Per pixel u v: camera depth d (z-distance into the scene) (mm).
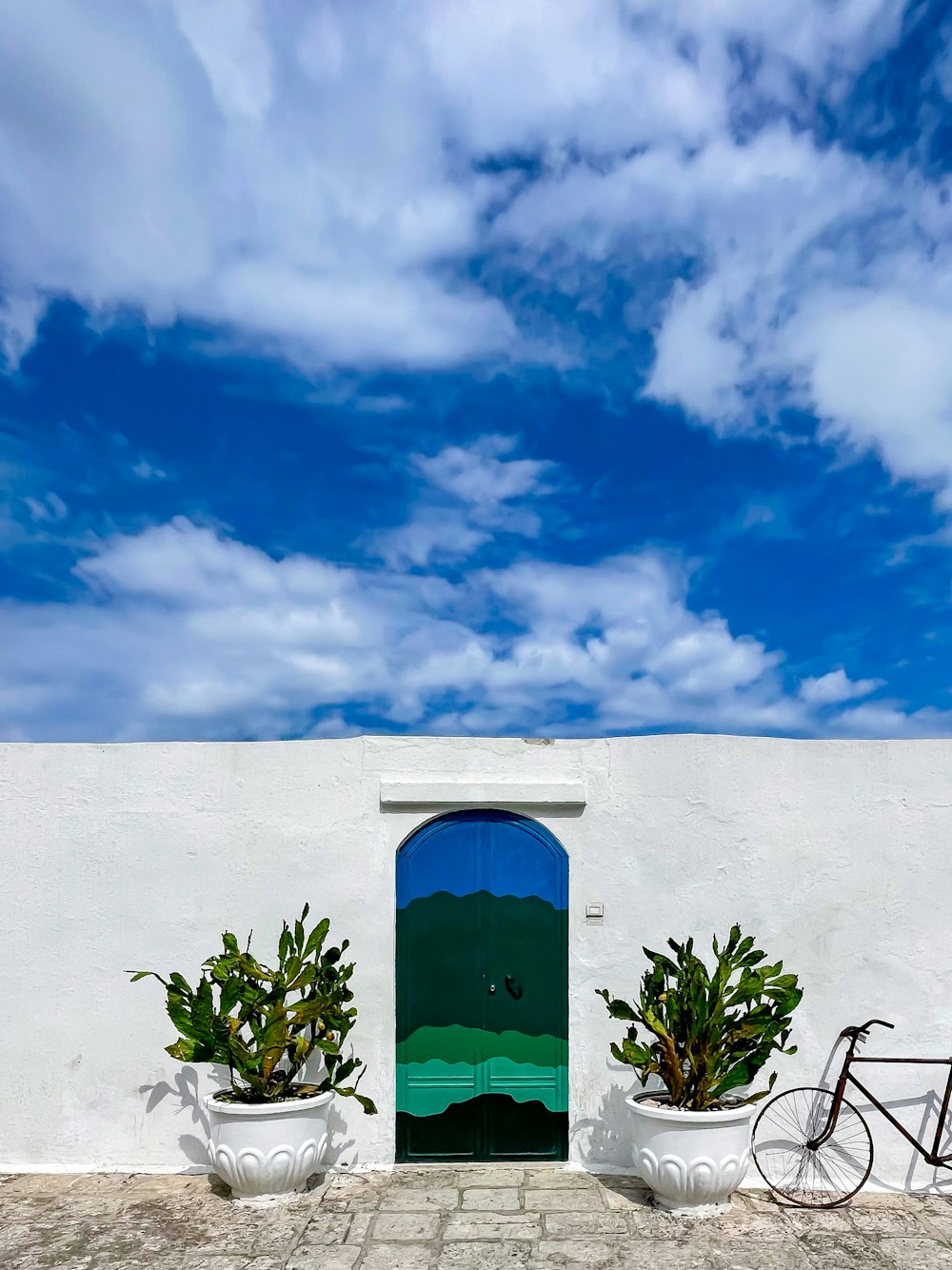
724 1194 5895
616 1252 5387
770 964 6648
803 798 6766
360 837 6816
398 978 6727
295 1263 5234
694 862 6734
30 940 6809
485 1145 6629
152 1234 5605
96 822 6898
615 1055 6004
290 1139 5918
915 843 6680
